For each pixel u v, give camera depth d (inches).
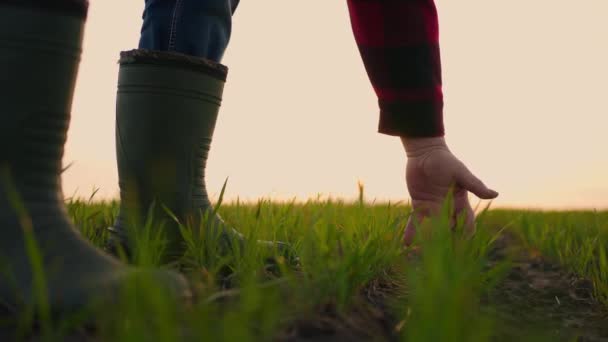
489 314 58.8
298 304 48.8
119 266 47.6
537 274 97.0
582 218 151.3
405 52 76.8
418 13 76.4
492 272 59.2
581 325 67.2
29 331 41.7
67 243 48.8
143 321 35.4
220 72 77.4
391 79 78.6
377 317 52.4
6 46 48.1
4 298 47.1
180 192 74.7
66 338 40.3
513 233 154.9
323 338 44.4
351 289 56.2
